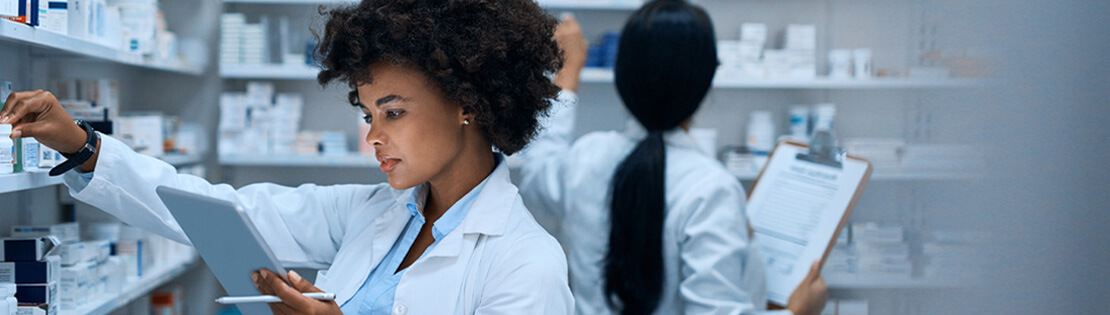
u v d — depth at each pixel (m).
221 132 3.18
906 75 2.67
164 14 3.15
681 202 2.00
